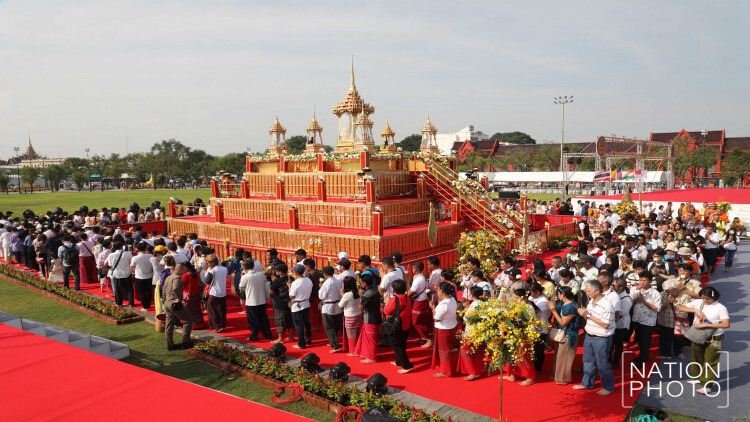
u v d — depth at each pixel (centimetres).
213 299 1167
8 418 586
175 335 1154
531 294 875
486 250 1490
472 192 2033
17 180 11744
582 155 4734
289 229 1739
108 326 1220
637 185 4422
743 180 7300
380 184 1962
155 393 673
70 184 12575
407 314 900
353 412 714
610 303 769
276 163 2342
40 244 1748
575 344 822
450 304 864
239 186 2450
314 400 773
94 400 643
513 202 3303
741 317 1222
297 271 1067
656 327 959
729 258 1781
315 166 2173
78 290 1605
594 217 2614
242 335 1152
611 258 1095
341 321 1042
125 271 1387
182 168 11812
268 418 612
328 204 1825
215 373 909
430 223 1570
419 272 1029
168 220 2300
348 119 2328
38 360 774
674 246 1342
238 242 1944
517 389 820
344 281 993
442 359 875
